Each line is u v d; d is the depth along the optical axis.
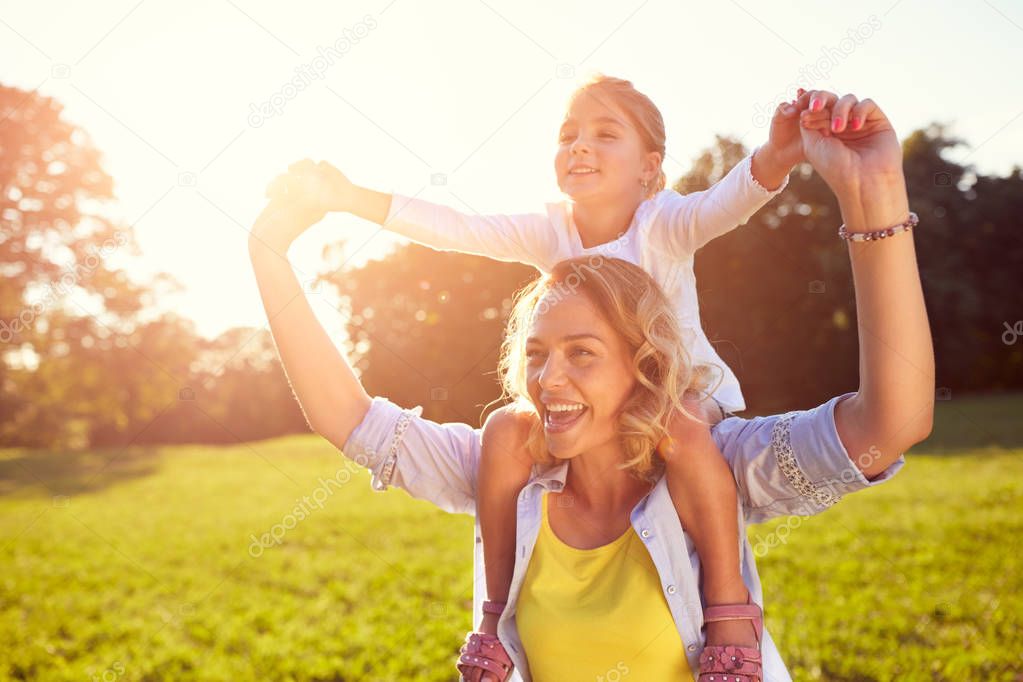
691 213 3.59
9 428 33.41
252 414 43.53
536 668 2.36
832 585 10.18
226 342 43.31
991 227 35.72
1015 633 8.18
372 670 7.93
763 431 2.33
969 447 24.72
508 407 2.56
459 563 12.59
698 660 2.28
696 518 2.27
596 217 3.95
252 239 2.53
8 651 8.88
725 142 19.06
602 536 2.36
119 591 11.94
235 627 9.63
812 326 33.66
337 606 10.44
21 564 14.12
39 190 29.03
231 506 21.00
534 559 2.39
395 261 30.92
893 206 1.89
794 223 34.34
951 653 7.68
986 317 36.09
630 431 2.26
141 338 33.66
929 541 12.65
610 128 3.93
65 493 24.67
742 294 34.28
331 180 2.65
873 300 1.94
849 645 7.91
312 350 2.51
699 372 2.47
